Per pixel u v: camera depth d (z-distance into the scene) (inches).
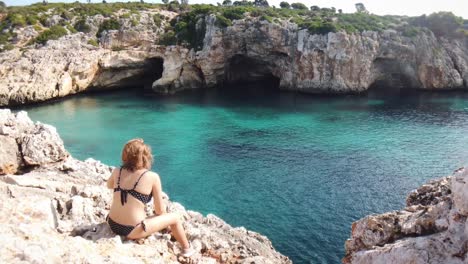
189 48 3122.5
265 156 1679.4
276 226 1122.7
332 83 2982.3
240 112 2450.8
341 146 1804.9
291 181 1423.5
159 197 258.4
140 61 3043.8
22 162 504.1
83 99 2743.6
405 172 1494.8
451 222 241.0
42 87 2573.8
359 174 1481.3
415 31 3139.8
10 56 2642.7
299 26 3095.5
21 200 248.8
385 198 1288.1
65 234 246.5
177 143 1846.7
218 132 2028.8
